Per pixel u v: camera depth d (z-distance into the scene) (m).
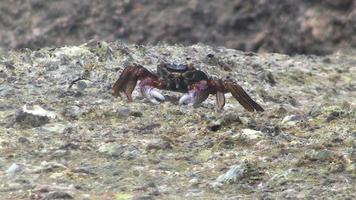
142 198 25.52
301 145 31.98
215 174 28.52
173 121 36.00
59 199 25.17
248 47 100.44
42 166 28.72
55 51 49.50
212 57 51.94
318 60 62.06
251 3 101.81
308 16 97.56
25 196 25.48
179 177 28.16
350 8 95.56
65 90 41.19
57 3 105.69
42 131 33.72
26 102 38.62
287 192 26.17
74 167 28.86
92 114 36.50
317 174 27.98
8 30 105.81
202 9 103.06
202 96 38.62
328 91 50.84
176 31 102.88
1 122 34.91
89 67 46.16
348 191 26.28
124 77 39.22
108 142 32.12
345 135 33.41
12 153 30.44
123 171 28.61
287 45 98.81
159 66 39.06
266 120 36.84
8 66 45.62
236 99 38.44
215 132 34.00
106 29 103.75
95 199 25.45
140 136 33.38
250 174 27.88
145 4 104.50
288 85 51.16
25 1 106.88
